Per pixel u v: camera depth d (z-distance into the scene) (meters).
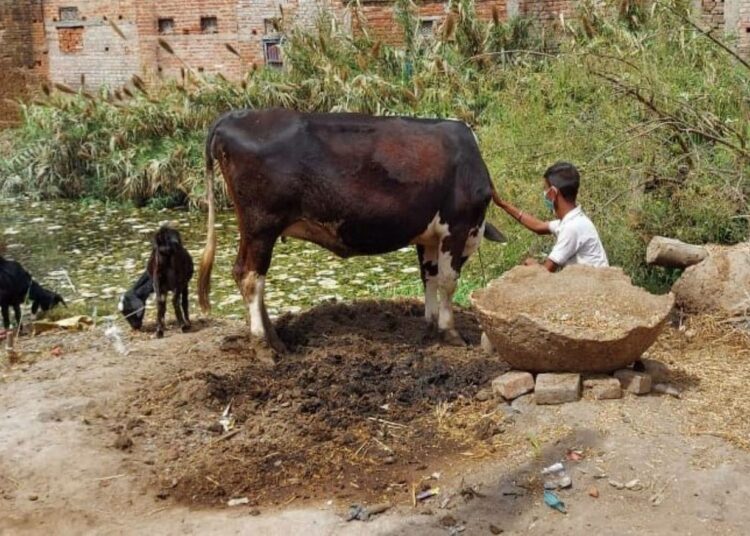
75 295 9.07
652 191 8.09
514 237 8.20
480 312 5.06
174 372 5.84
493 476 4.38
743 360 5.73
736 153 7.61
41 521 4.28
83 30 20.80
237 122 5.64
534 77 9.34
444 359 5.77
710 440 4.56
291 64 15.28
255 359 5.84
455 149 5.78
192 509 4.33
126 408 5.35
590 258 5.83
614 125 8.06
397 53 14.77
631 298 5.28
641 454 4.44
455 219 5.82
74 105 15.91
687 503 4.09
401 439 4.82
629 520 3.99
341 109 14.10
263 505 4.32
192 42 19.61
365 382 5.44
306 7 18.05
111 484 4.55
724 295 6.48
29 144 16.14
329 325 6.47
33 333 7.31
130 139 15.28
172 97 15.55
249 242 5.75
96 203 15.02
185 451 4.83
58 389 5.66
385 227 5.73
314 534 4.03
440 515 4.13
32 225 13.17
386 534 3.99
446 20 13.57
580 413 4.80
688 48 9.64
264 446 4.79
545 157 8.44
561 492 4.22
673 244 6.82
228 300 8.59
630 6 12.05
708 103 8.63
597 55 8.41
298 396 5.31
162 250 6.52
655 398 5.00
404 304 6.99
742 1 12.98
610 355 4.90
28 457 4.80
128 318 6.92
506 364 5.57
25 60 21.30
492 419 4.89
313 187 5.59
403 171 5.64
